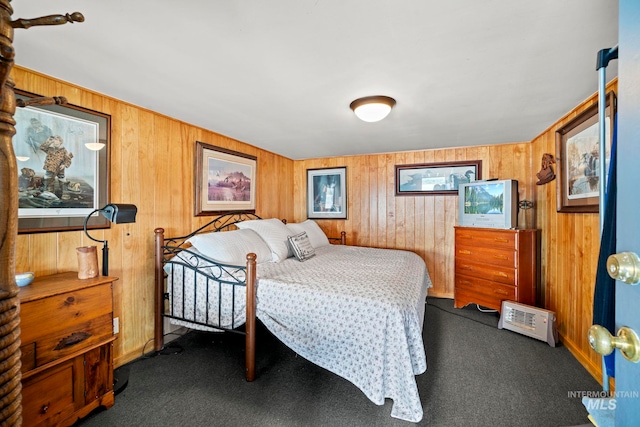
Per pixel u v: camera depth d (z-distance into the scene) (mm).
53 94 1751
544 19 1182
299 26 1233
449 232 3748
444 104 2172
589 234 2078
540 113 2377
